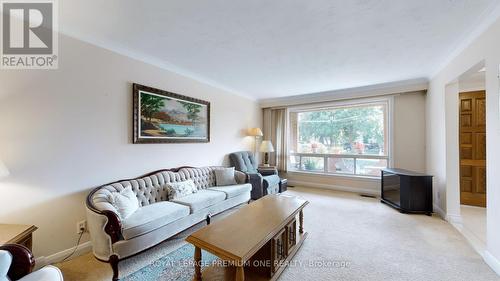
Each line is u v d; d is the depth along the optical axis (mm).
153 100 2982
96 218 1825
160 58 2906
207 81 3926
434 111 3426
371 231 2676
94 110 2369
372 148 4566
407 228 2762
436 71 3264
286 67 3211
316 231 2678
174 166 3336
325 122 5156
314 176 5195
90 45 2328
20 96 1890
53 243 2047
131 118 2744
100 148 2424
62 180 2121
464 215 3193
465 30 2125
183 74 3477
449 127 2990
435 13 1834
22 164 1891
